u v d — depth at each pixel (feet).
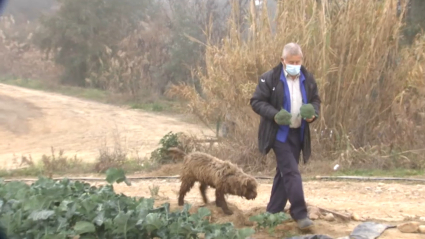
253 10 42.06
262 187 32.01
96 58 128.47
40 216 14.67
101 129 75.05
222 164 19.92
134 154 52.65
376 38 40.11
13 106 86.74
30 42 137.80
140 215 15.26
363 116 40.34
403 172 35.78
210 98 43.14
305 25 40.73
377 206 24.70
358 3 40.75
